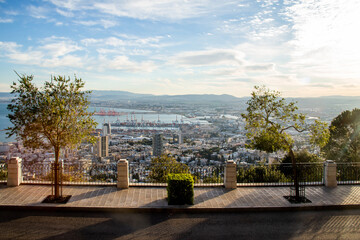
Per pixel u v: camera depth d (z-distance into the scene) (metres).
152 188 11.73
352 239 8.02
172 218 9.23
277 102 11.01
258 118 11.26
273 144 10.81
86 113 10.76
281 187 12.15
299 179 13.84
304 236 8.16
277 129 11.11
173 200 9.98
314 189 11.99
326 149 22.53
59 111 9.77
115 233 8.15
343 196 11.12
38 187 11.52
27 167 12.77
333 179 12.36
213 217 9.36
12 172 11.62
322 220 9.26
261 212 9.84
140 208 9.62
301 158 19.06
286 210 9.96
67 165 14.02
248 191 11.56
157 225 8.72
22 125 9.84
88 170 14.30
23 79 9.73
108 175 13.95
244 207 9.85
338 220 9.27
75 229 8.34
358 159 20.11
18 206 9.59
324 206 10.11
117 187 11.71
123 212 9.59
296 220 9.23
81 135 10.56
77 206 9.65
